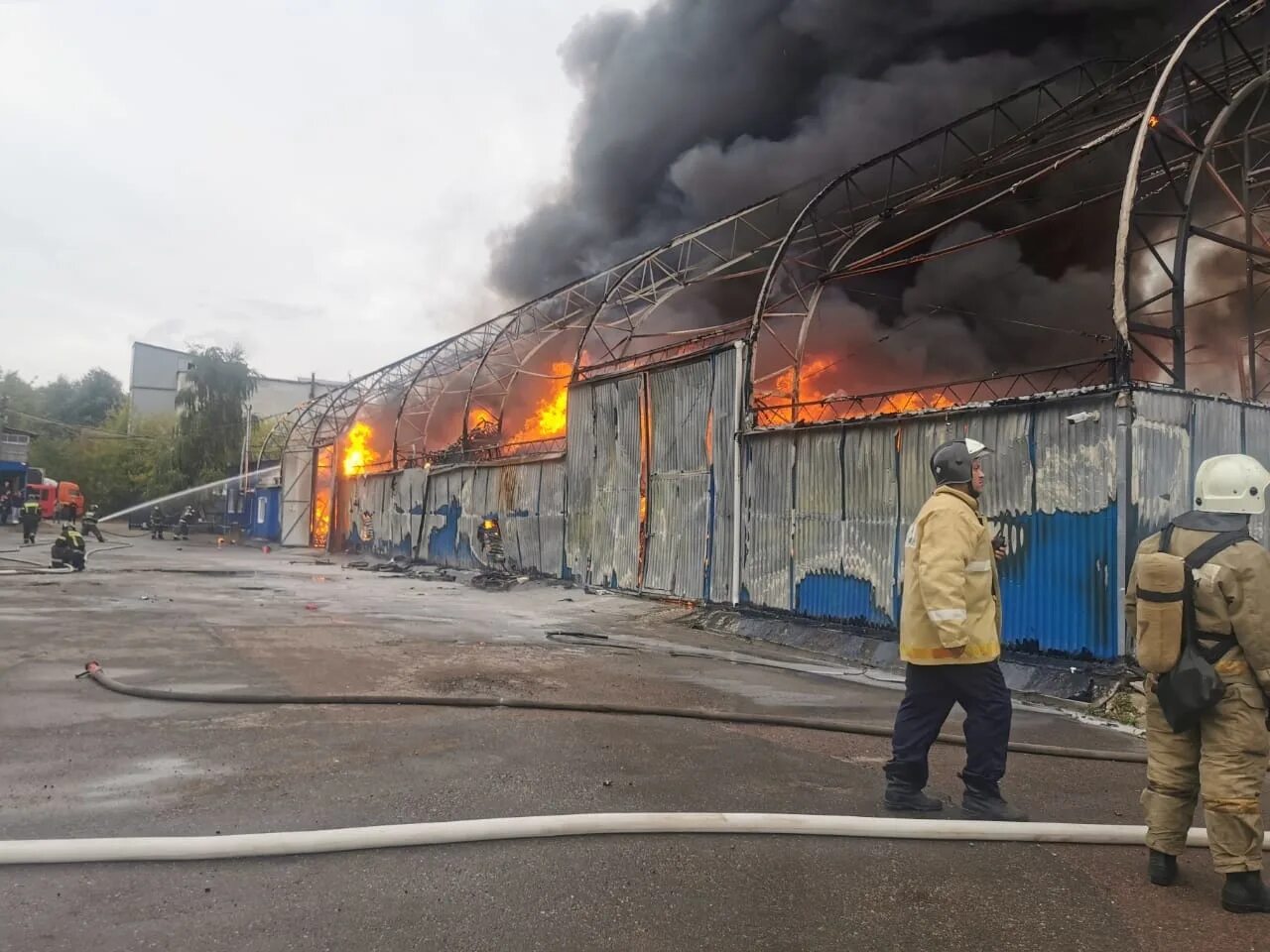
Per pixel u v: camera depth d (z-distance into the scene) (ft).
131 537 128.57
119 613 36.27
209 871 10.39
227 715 18.74
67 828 11.60
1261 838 9.98
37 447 219.00
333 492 109.50
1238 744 10.00
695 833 12.11
